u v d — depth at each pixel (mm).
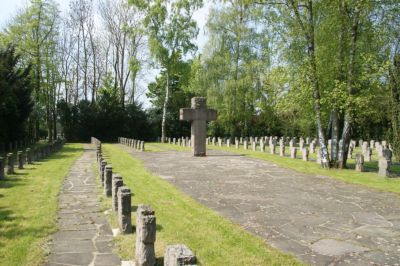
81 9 57062
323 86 21141
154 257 6547
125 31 52312
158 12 45750
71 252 7270
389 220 9883
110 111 58312
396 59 24875
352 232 8781
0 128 32375
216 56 43656
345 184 15602
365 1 18453
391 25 20328
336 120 21203
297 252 7414
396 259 7082
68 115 57469
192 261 4500
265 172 19062
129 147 40656
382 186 15070
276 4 21516
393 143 26375
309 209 11047
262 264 6711
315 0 21156
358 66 19906
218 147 39344
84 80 60031
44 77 43969
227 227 8945
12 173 18047
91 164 22547
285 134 54906
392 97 25703
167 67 48969
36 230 8609
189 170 19781
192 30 47469
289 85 22781
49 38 43969
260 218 9969
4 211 10398
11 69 34812
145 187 14500
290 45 21875
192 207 11078
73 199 12156
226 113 44500
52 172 18672
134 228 8805
